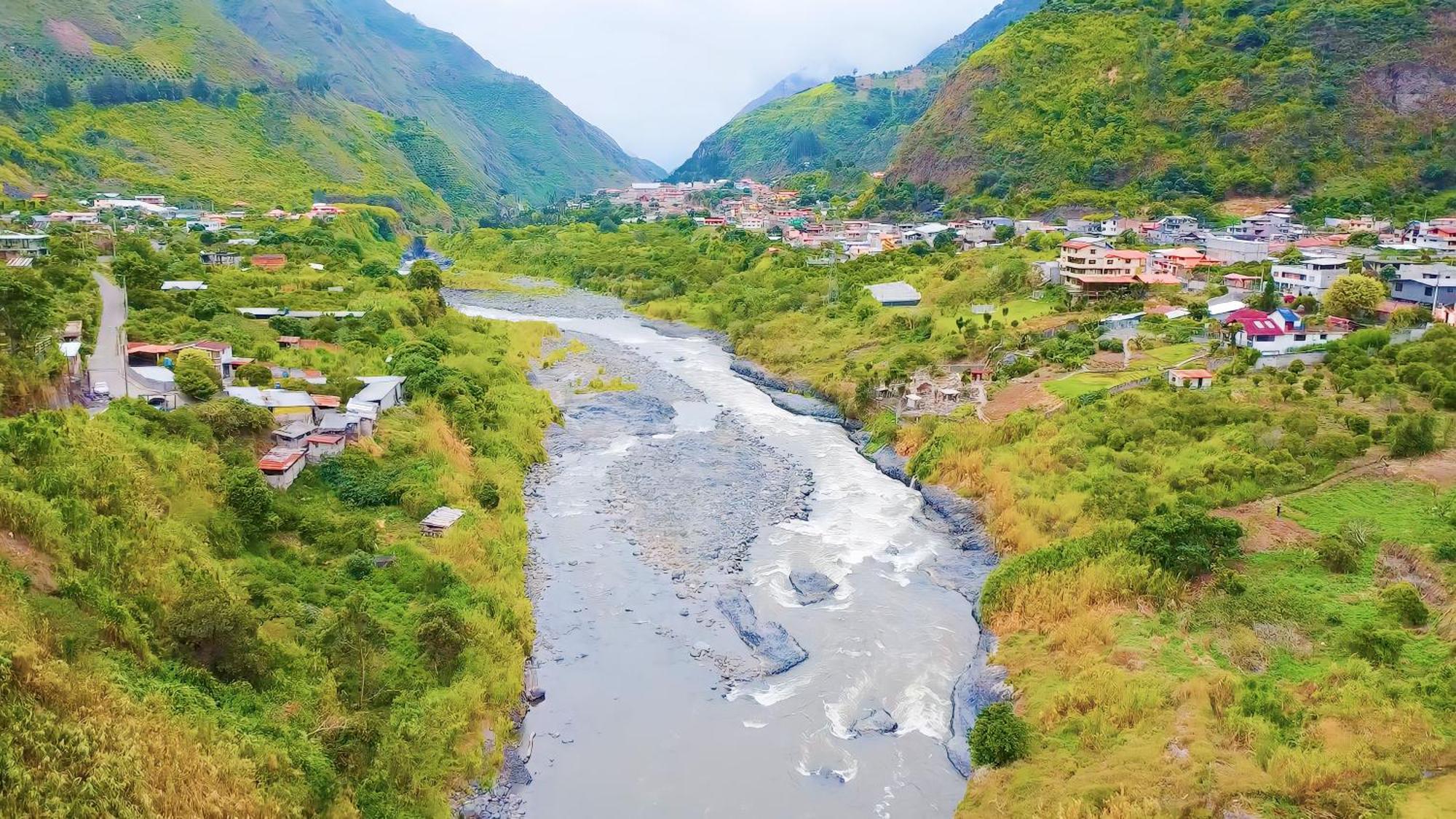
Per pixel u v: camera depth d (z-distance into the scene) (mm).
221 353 78000
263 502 54375
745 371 123688
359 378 83750
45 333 61094
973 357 106188
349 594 51875
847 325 130000
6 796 28031
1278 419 73062
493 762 44125
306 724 40219
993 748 44250
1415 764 38688
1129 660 49438
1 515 38281
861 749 47062
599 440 92875
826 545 69812
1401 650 47000
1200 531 57781
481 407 87500
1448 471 64688
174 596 42281
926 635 57781
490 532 64438
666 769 45062
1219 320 105938
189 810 31719
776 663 54062
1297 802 37969
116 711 33062
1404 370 80875
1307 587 54125
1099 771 41500
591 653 54750
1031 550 64438
